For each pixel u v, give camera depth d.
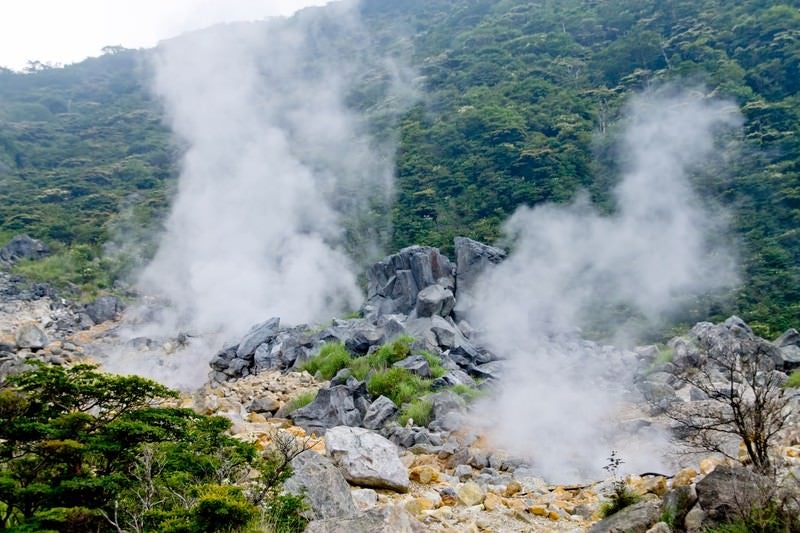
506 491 7.98
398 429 11.05
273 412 13.82
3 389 6.23
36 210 57.31
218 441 6.91
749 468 5.69
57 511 5.11
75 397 6.41
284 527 5.61
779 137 44.28
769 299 29.88
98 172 69.06
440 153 59.44
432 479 8.55
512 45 80.56
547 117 58.12
